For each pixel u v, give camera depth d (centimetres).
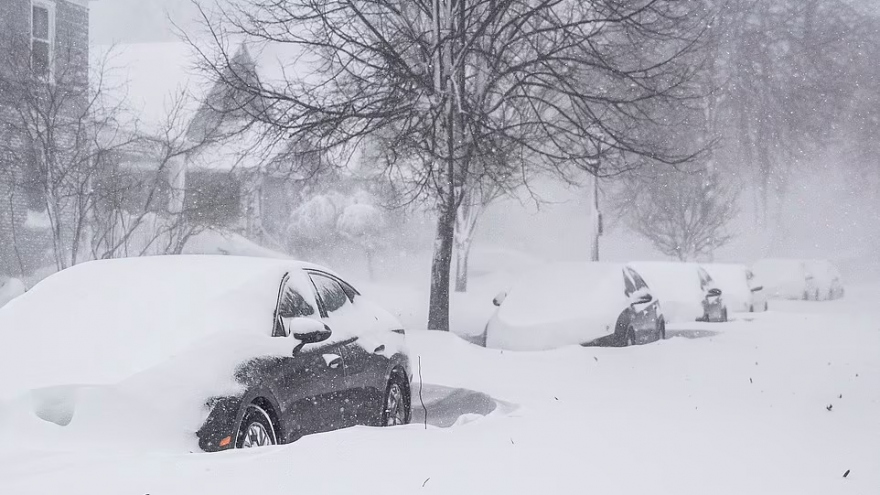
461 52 1955
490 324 1758
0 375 668
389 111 1953
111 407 638
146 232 2856
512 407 1016
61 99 2509
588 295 1761
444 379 1284
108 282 786
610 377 1321
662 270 2623
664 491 600
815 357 1623
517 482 595
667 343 1720
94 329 720
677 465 682
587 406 1011
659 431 833
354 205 5016
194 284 776
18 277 2858
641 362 1483
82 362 680
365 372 887
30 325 732
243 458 605
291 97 2039
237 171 2994
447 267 2123
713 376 1361
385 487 560
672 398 1121
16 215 2853
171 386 657
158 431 637
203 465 583
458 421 856
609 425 851
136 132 2739
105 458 586
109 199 2544
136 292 767
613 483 611
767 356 1623
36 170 2492
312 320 779
